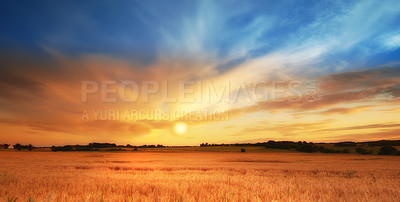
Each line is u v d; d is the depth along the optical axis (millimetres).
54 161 36188
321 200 7441
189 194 7785
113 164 29281
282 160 44125
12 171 18031
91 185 9891
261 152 95750
